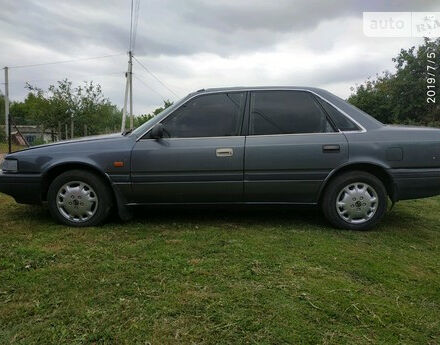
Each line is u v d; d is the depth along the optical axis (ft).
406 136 12.62
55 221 13.57
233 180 12.69
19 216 14.49
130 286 8.40
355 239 12.04
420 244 11.86
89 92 83.20
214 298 7.91
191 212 15.15
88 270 9.22
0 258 9.93
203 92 13.34
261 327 6.91
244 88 13.33
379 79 68.69
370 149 12.50
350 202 12.84
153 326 6.89
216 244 11.21
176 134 12.94
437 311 7.66
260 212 15.25
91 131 84.79
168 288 8.33
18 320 7.05
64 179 13.05
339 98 13.16
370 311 7.55
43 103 80.59
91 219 13.09
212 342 6.47
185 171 12.68
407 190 12.63
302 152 12.52
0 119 149.59
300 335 6.70
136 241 11.48
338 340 6.59
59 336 6.57
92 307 7.50
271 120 12.89
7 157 13.50
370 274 9.27
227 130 12.87
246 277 8.95
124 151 12.78
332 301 7.88
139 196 13.05
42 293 8.05
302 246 11.16
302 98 13.11
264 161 12.55
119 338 6.54
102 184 13.00
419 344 6.57
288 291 8.27
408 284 8.84
